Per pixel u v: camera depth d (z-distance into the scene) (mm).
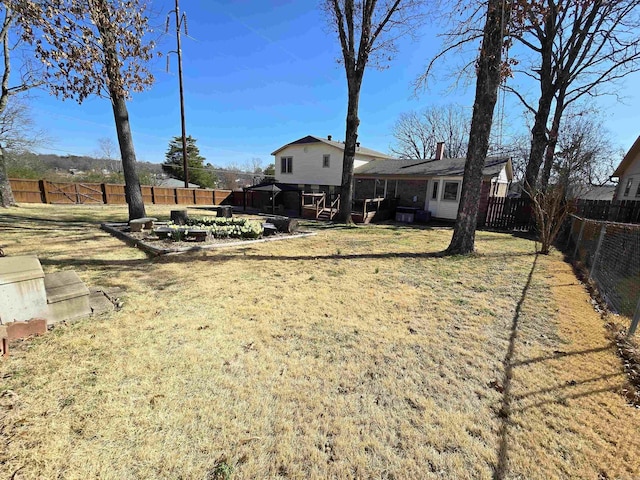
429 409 2096
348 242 8500
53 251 6109
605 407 2143
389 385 2338
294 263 5957
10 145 18516
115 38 6875
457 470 1647
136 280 4637
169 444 1746
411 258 6648
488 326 3408
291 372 2459
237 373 2426
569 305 4082
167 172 37531
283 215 15906
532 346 2975
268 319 3430
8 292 2730
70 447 1691
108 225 9070
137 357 2592
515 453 1760
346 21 10828
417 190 16406
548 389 2328
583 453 1763
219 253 6578
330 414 2023
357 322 3424
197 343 2859
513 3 5582
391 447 1783
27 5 5258
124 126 8570
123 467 1592
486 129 6465
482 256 6988
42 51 5746
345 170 12469
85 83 6629
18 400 2021
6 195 12719
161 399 2102
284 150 22828
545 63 12109
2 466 1551
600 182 28062
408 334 3172
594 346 2986
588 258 6289
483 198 13242
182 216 9711
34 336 2859
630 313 3752
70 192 16609
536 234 10562
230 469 1606
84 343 2779
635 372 2537
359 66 11281
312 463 1666
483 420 2008
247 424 1915
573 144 22188
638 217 10633
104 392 2145
